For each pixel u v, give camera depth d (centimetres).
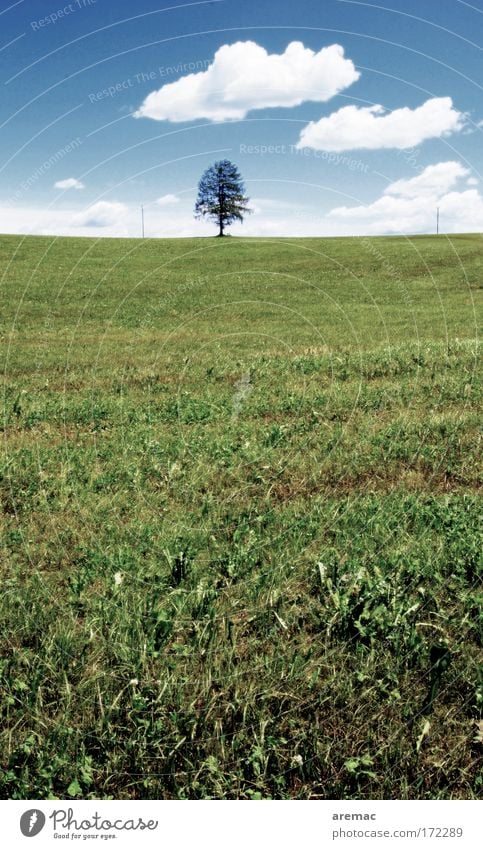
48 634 468
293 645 463
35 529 631
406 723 400
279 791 371
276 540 599
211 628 467
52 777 373
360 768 375
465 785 374
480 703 407
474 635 467
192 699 418
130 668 437
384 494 719
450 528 612
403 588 510
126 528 630
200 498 707
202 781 376
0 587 529
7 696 408
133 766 379
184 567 538
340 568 541
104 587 523
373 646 450
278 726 400
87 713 406
